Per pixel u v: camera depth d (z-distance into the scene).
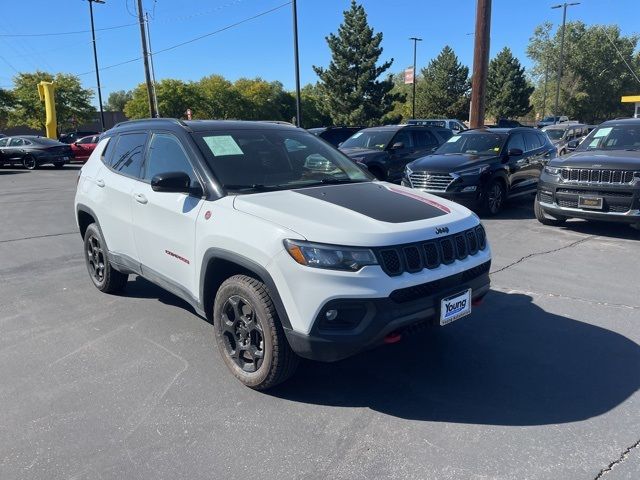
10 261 7.04
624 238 7.68
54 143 25.30
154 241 4.27
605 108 62.72
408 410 3.34
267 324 3.30
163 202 4.10
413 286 3.13
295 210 3.37
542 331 4.48
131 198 4.51
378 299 3.02
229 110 60.47
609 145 8.75
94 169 5.36
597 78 60.53
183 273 3.99
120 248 4.87
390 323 3.05
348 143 13.30
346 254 3.02
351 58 49.34
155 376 3.79
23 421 3.25
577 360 3.96
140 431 3.14
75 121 50.34
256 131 4.48
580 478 2.67
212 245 3.57
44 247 7.84
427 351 4.14
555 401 3.40
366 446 2.97
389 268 3.08
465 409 3.33
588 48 60.25
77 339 4.45
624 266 6.30
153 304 5.26
